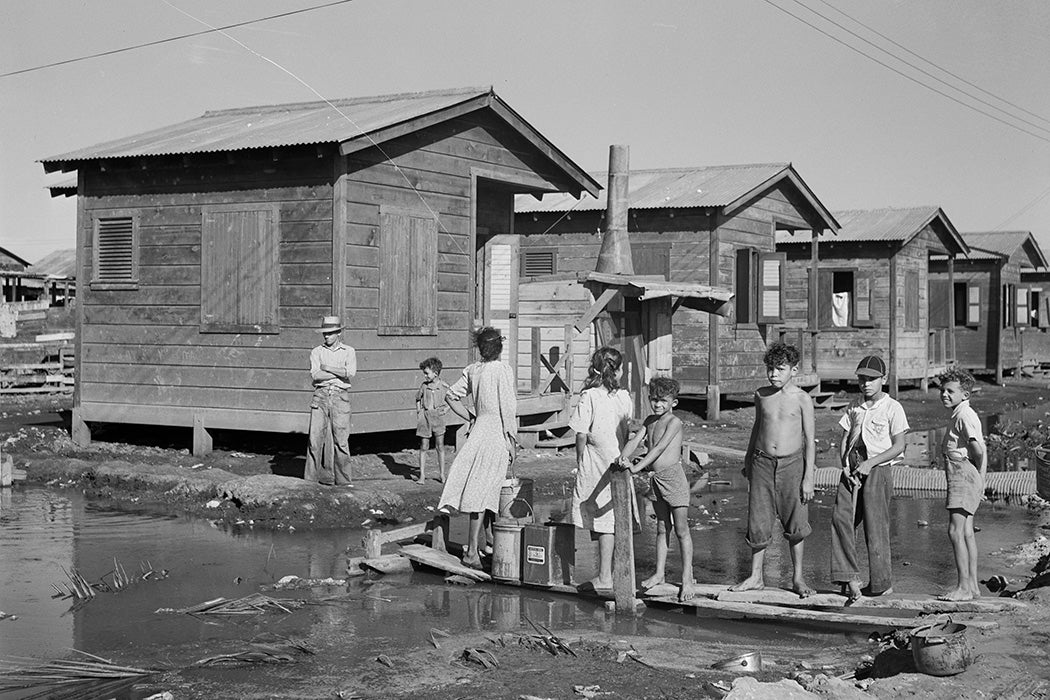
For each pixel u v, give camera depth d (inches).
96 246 724.0
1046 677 258.1
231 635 318.3
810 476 343.0
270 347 657.6
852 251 1347.2
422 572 407.8
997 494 612.1
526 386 828.6
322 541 461.4
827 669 281.0
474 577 388.8
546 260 1097.4
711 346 992.2
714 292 758.5
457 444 693.9
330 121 700.7
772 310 1023.0
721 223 1003.3
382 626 329.4
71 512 518.9
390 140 661.3
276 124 739.4
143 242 706.8
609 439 364.8
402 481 600.7
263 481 542.0
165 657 296.0
